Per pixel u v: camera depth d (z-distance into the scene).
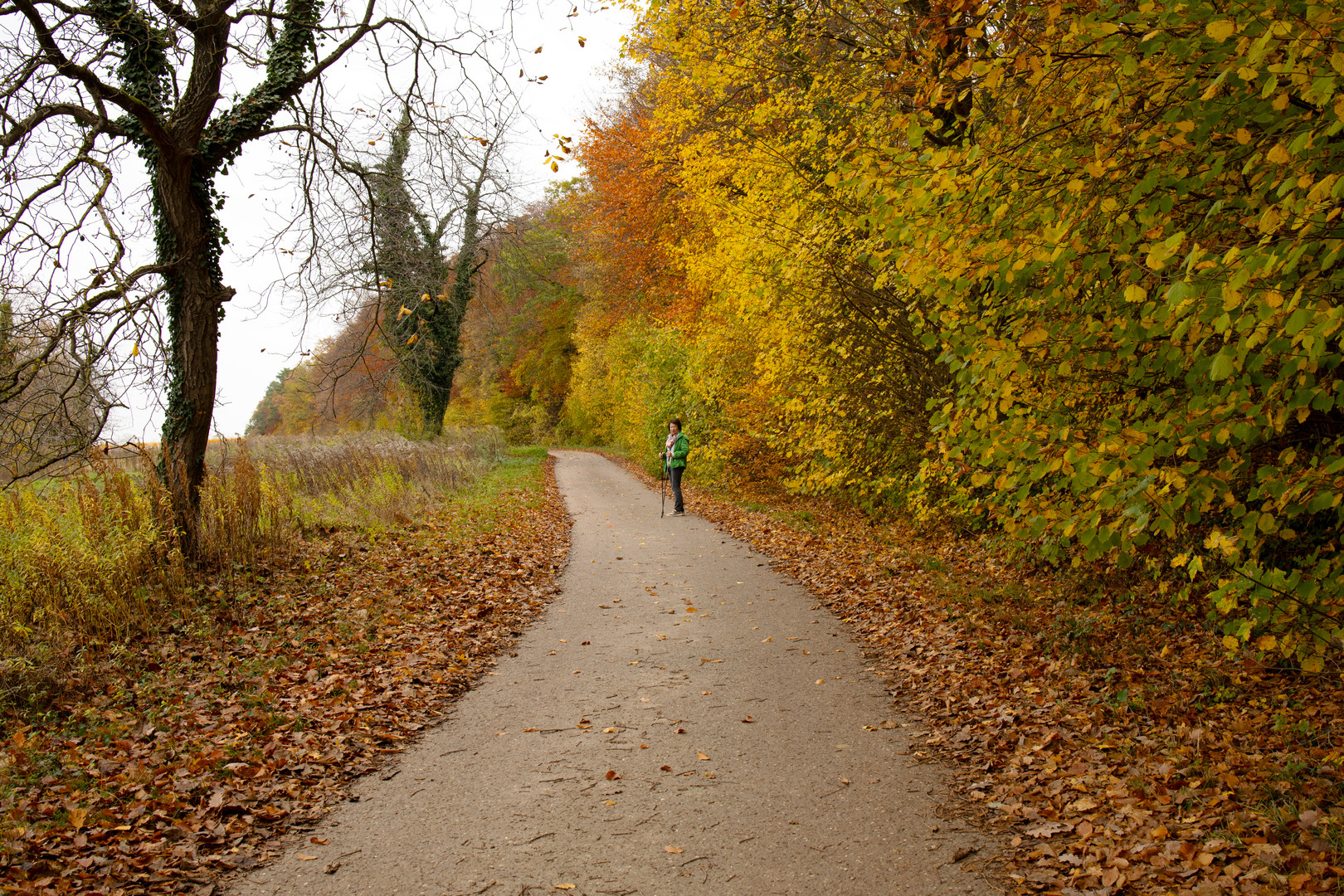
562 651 6.90
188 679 5.85
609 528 14.48
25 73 6.63
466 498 17.61
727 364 16.75
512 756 4.68
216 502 8.97
